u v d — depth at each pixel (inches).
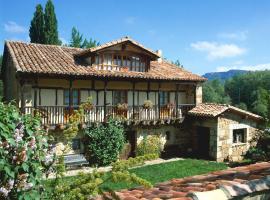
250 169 181.9
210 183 148.6
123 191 160.4
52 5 1540.4
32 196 121.2
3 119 124.0
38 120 140.3
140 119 817.5
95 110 775.7
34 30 1528.1
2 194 115.4
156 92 905.5
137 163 125.4
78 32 2079.2
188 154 901.2
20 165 122.0
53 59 762.8
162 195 138.3
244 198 119.3
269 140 790.5
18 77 679.7
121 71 813.9
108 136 745.6
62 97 752.3
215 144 813.9
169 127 890.1
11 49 753.6
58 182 137.9
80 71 714.2
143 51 850.1
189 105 909.2
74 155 697.6
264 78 3115.2
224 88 3587.6
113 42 786.2
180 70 959.6
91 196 135.8
